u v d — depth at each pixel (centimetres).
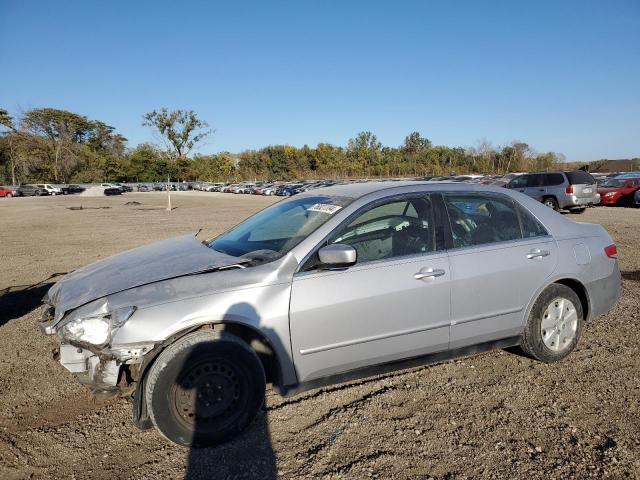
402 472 274
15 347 488
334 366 332
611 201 2228
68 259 1045
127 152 10406
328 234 337
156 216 2330
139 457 297
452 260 363
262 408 349
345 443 304
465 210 387
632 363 411
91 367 294
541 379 384
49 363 446
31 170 7681
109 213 2600
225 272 316
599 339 468
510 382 380
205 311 296
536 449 292
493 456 287
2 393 387
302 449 299
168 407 291
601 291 429
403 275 344
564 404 345
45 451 305
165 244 412
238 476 275
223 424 303
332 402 356
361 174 8481
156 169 8819
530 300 392
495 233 392
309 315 318
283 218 390
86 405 366
